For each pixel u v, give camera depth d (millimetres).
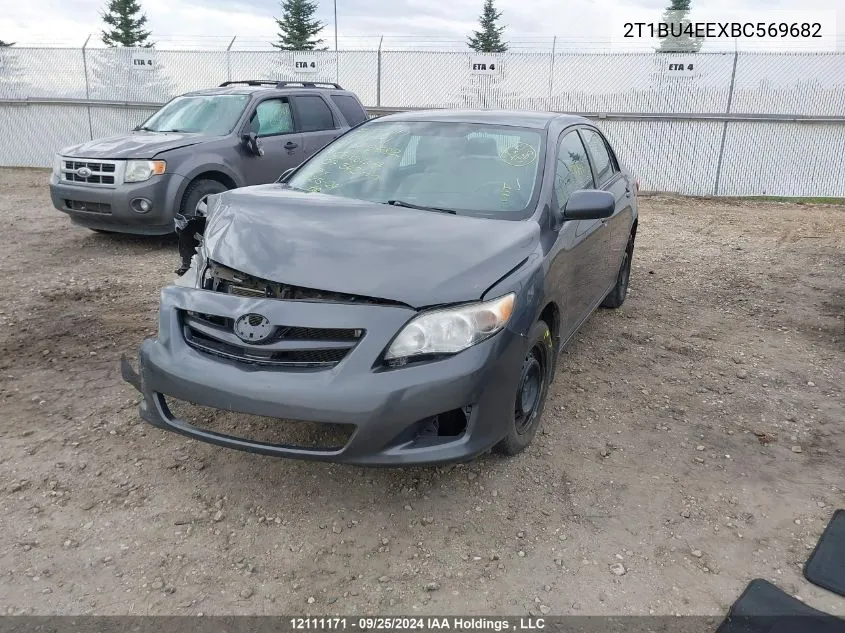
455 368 2818
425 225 3332
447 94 14930
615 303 6129
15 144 16469
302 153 9156
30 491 3178
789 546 2992
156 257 7562
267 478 3338
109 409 3957
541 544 2959
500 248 3217
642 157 14250
